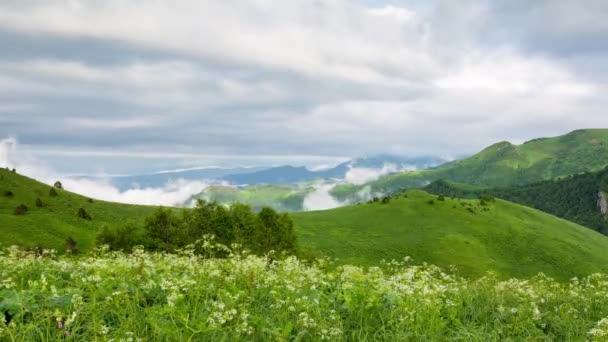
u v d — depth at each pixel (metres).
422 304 10.11
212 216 64.69
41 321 6.91
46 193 143.50
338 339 8.55
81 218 133.12
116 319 8.23
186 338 7.39
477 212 188.88
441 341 9.25
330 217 191.50
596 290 13.38
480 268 139.62
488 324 10.52
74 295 7.57
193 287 9.54
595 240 188.12
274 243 65.25
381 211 192.75
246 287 10.66
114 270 10.27
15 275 10.81
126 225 65.38
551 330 10.98
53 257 15.11
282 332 8.27
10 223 114.69
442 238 160.12
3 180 139.12
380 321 9.66
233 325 8.10
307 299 9.50
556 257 154.00
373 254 145.62
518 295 12.65
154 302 9.00
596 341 9.25
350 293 10.30
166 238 64.06
